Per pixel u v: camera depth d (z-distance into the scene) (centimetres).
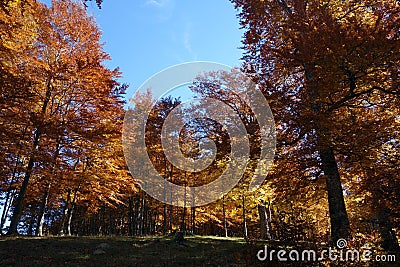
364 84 834
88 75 1353
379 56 727
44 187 1595
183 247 1062
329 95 836
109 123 1420
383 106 892
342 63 747
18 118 1148
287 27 968
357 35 734
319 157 879
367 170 809
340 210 842
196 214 2530
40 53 1441
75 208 3108
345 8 1010
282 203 1162
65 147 1384
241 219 2491
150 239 1218
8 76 1003
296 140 885
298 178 923
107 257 918
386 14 826
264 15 1091
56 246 1039
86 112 1327
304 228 574
